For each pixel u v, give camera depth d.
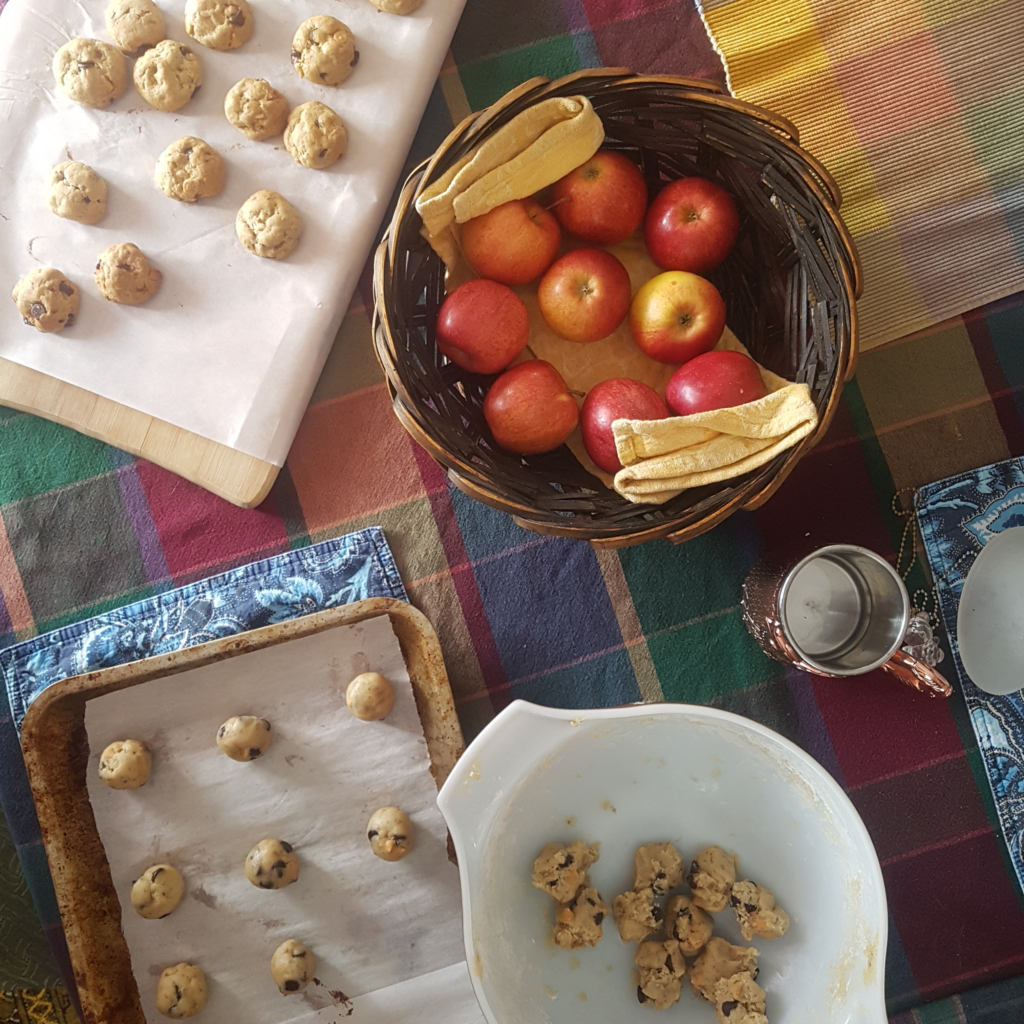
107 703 0.76
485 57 0.83
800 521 0.83
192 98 0.79
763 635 0.76
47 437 0.82
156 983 0.76
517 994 0.67
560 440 0.70
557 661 0.82
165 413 0.79
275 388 0.79
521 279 0.70
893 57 0.79
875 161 0.80
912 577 0.82
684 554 0.83
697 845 0.75
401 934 0.78
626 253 0.74
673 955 0.72
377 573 0.81
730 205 0.69
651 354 0.72
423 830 0.78
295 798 0.78
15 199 0.79
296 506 0.83
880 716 0.82
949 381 0.83
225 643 0.72
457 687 0.82
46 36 0.79
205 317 0.79
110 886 0.77
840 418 0.83
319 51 0.77
